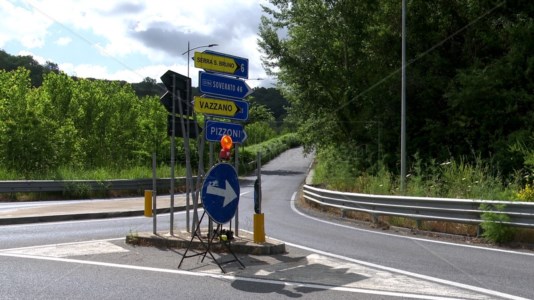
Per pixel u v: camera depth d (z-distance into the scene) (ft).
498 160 66.44
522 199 39.86
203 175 34.14
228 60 32.99
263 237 30.71
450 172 51.90
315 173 106.52
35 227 42.32
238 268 25.79
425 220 41.11
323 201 57.98
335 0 98.78
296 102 108.27
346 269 25.84
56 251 29.84
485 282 23.17
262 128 282.77
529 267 26.61
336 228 43.19
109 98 130.72
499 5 74.18
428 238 37.47
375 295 20.84
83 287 21.75
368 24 95.30
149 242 31.68
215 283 22.72
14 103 90.74
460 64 82.07
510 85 72.38
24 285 21.95
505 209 34.73
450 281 23.32
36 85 123.75
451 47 83.41
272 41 104.01
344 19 98.78
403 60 62.28
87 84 126.11
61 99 117.80
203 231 35.04
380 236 38.32
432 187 50.42
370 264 27.22
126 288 21.66
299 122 109.70
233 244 29.81
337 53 102.12
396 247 33.06
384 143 84.28
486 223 34.55
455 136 77.00
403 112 61.16
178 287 21.94
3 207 55.88
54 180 73.00
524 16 74.23
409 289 21.80
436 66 81.71
